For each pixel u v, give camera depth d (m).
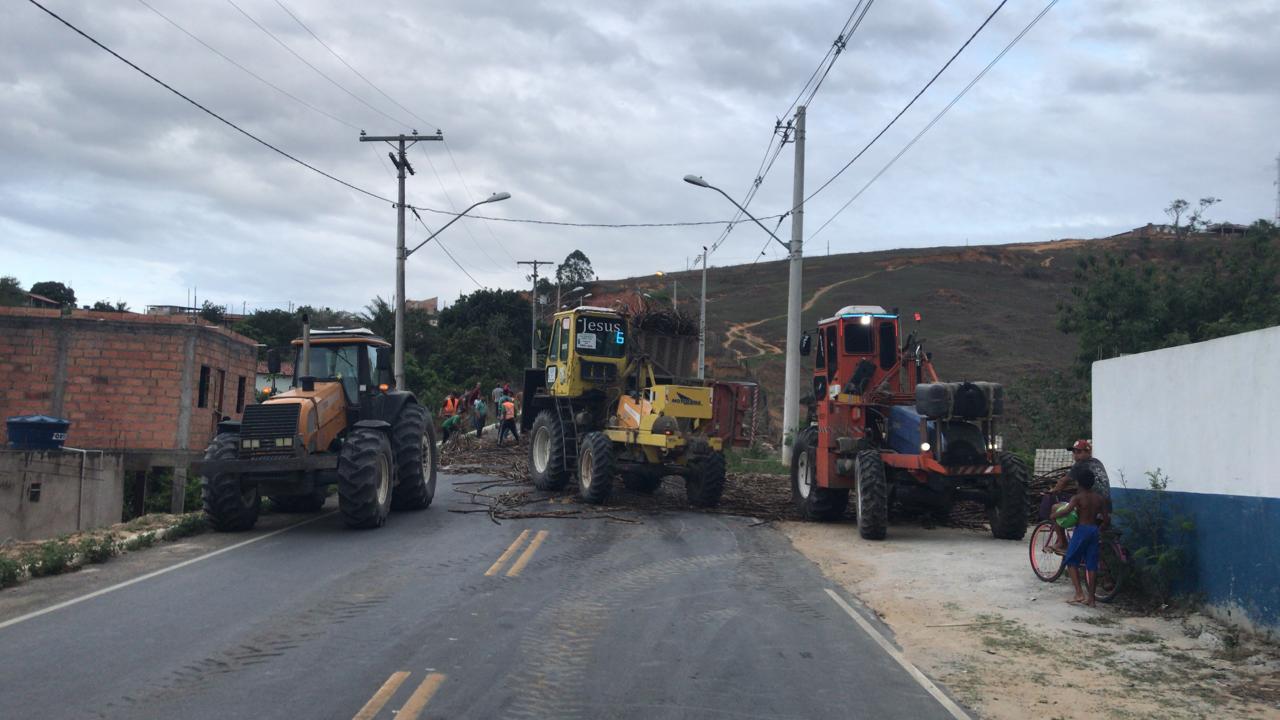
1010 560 11.30
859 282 102.81
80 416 20.75
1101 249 109.69
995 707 6.14
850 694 6.22
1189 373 8.59
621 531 13.18
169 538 11.98
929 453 12.63
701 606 8.68
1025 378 28.28
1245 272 27.17
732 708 5.82
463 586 9.12
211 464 12.27
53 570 9.62
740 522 14.55
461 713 5.51
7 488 15.45
